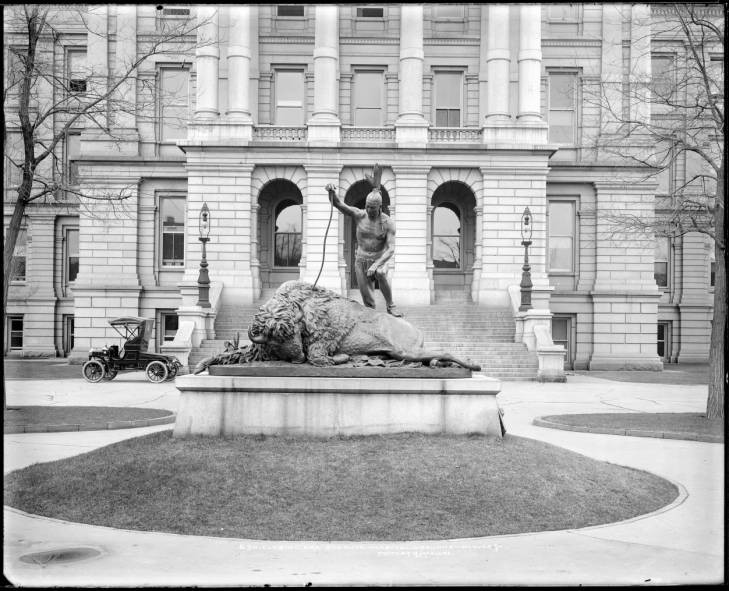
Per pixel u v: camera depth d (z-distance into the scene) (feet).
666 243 152.35
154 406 66.69
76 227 155.43
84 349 137.69
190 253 129.90
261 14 138.41
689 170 146.51
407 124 130.31
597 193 139.74
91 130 140.77
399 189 129.29
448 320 116.06
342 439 36.35
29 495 31.99
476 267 130.41
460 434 37.42
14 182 139.54
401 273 128.36
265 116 138.72
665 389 91.35
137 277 140.46
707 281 151.94
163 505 30.19
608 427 55.47
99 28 139.03
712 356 61.00
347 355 39.47
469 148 128.47
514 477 32.58
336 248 129.39
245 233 129.29
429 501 30.37
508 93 132.16
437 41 138.92
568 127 142.41
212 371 38.19
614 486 34.42
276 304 38.78
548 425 57.62
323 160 129.29
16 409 62.80
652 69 140.46
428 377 38.47
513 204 129.18
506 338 111.65
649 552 26.55
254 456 33.78
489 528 28.78
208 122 130.52
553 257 141.59
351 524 28.55
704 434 51.98
